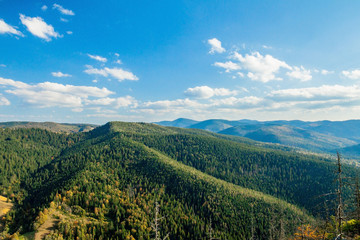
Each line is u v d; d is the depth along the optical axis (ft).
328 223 188.03
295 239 241.35
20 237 467.11
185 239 565.94
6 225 602.03
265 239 550.36
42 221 518.78
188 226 617.21
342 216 107.34
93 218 594.24
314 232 213.05
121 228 555.28
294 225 522.06
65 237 474.49
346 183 104.99
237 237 582.35
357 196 134.21
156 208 112.98
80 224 525.34
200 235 567.59
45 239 453.58
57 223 526.16
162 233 565.94
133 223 574.15
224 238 554.46
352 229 161.17
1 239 511.40
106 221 590.55
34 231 489.26
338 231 113.50
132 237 511.40
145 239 512.22
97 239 513.45
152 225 111.24
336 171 105.70
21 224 573.33
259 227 609.83
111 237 524.11
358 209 123.54
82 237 482.69
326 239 178.70
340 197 105.60
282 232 329.11
